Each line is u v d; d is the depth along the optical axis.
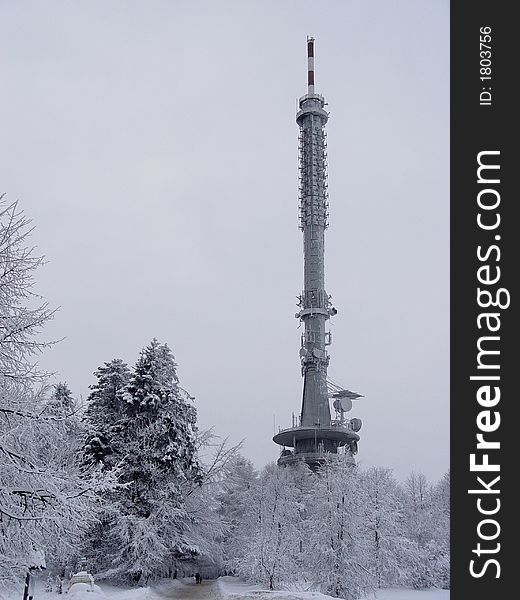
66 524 12.53
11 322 13.20
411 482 74.81
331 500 38.81
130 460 40.28
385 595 42.84
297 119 118.69
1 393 13.09
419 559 50.03
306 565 40.28
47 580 33.78
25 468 12.26
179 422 41.81
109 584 37.88
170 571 47.47
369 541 43.06
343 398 102.94
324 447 100.75
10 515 12.02
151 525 38.84
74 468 27.67
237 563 49.47
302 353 104.19
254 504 57.22
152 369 42.78
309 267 107.94
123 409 43.03
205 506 44.31
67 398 35.06
